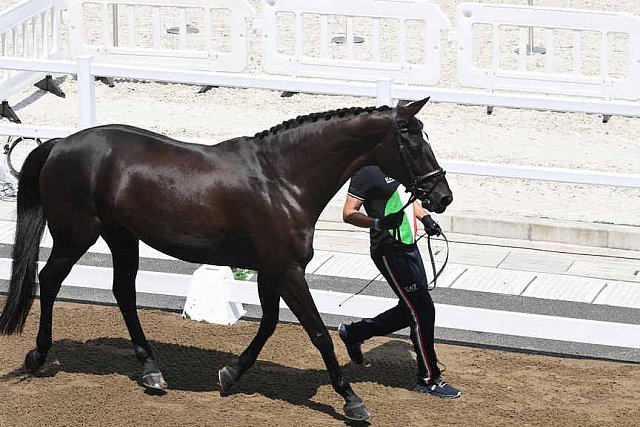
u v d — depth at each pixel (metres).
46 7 23.30
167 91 24.05
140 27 27.39
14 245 12.18
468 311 13.11
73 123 21.86
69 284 14.23
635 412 11.73
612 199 18.62
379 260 11.98
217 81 15.52
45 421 11.33
